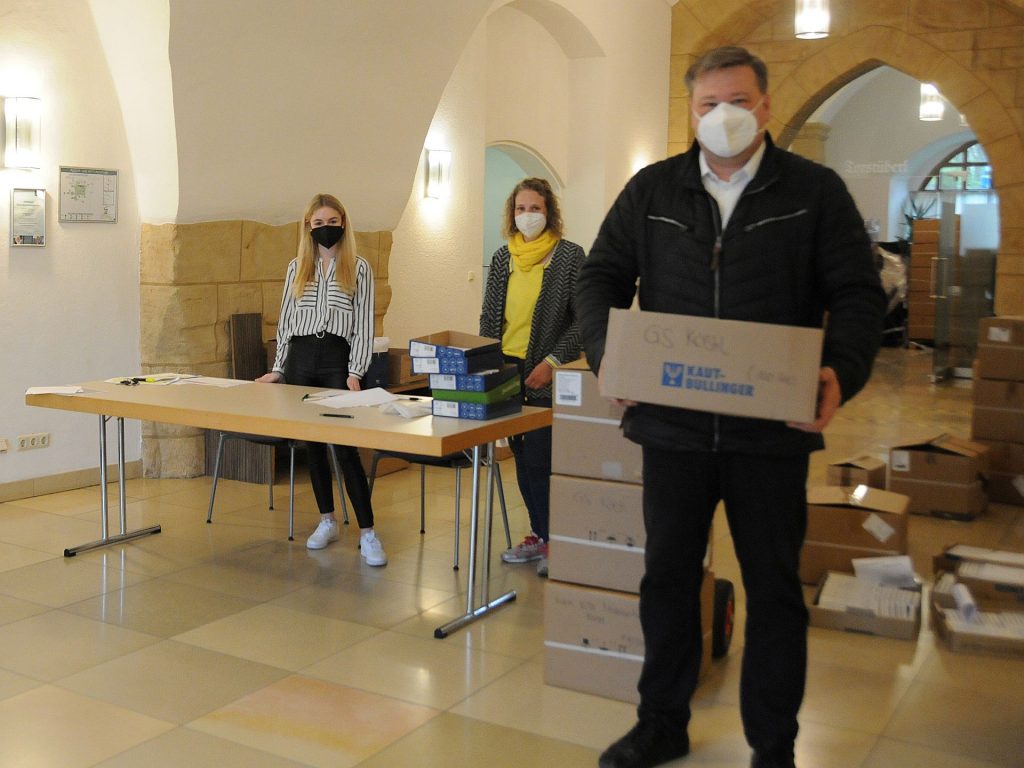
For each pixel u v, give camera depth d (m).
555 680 3.49
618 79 10.26
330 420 3.97
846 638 3.95
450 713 3.28
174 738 3.09
